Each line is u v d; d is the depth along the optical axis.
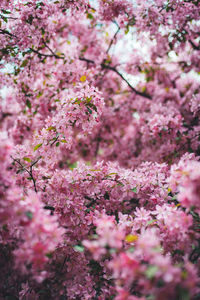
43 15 3.38
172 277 1.19
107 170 2.76
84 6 3.57
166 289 1.24
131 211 3.21
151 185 2.70
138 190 2.69
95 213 2.57
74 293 2.38
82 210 2.60
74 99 2.61
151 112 4.39
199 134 3.61
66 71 4.02
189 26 3.48
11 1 3.24
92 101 2.61
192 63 4.35
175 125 3.51
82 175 2.62
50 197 2.60
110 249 1.51
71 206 2.60
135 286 1.75
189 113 4.39
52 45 4.41
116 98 5.51
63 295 2.54
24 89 3.97
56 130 2.66
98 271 2.55
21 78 3.84
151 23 3.42
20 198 1.63
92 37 5.09
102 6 3.66
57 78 4.09
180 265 1.53
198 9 3.28
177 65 4.78
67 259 2.53
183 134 3.72
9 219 1.52
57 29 4.49
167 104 4.69
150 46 4.58
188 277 1.26
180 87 4.96
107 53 4.92
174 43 3.54
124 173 2.71
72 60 4.32
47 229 1.46
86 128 2.71
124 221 2.18
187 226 1.82
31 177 2.74
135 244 1.78
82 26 4.93
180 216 1.88
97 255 1.48
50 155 2.71
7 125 4.88
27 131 4.51
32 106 4.36
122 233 1.84
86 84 2.66
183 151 3.81
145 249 1.44
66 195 2.59
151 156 4.54
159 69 4.91
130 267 1.31
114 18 3.82
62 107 2.74
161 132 3.56
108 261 2.42
